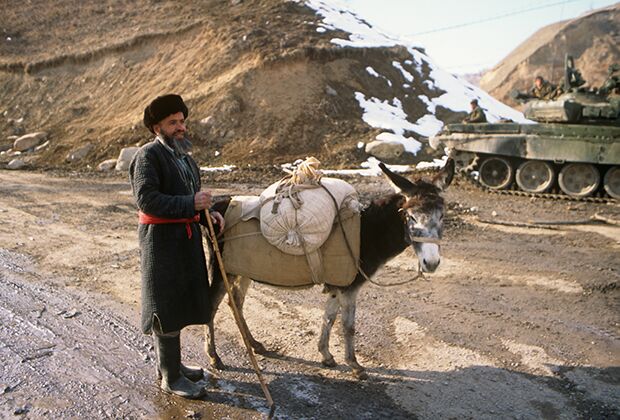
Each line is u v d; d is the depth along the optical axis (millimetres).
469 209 11711
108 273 6855
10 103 25250
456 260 7840
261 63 21344
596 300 6316
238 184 14852
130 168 3707
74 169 18094
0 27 29734
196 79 22281
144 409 3947
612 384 4445
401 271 7293
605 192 13328
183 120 3791
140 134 19688
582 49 56531
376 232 4191
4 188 13289
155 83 23234
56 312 5559
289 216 3992
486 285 6789
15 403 3926
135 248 8008
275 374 4523
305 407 4035
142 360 4672
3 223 9352
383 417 3924
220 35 23828
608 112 13117
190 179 3900
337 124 19781
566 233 9555
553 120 13766
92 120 22375
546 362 4805
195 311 3863
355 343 5121
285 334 5281
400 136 19344
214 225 4309
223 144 19047
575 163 13195
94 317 5484
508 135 13852
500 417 3955
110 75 24891
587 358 4891
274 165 17453
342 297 4383
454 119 22578
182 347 4930
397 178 4035
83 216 10195
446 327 5504
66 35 28594
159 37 25453
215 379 4414
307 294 6348
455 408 4066
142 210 3586
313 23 24984
